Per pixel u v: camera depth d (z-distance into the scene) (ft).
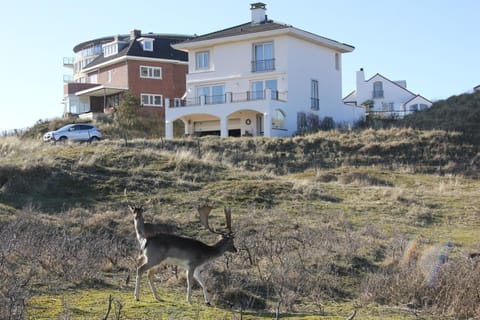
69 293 32.60
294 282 37.68
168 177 78.38
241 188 74.33
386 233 57.31
